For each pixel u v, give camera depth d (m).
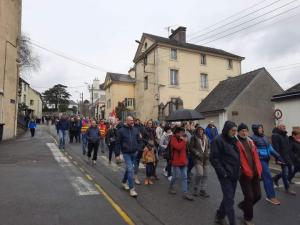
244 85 25.72
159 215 6.22
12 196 7.26
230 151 5.50
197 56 39.09
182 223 5.75
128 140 7.77
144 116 39.75
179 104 35.66
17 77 25.83
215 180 9.96
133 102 45.59
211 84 39.62
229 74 41.22
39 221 5.64
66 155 14.84
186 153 7.95
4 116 22.30
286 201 7.52
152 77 37.66
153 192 8.12
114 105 44.72
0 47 21.55
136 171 9.24
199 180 7.89
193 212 6.44
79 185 8.60
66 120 17.73
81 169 11.23
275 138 8.39
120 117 36.00
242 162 5.66
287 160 8.29
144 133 9.38
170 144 7.81
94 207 6.61
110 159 12.88
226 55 40.94
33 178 9.29
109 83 47.00
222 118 24.55
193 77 38.34
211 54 39.88
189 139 8.69
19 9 26.16
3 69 21.95
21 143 19.91
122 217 6.01
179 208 6.71
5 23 22.20
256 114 25.45
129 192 8.05
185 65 38.03
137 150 7.88
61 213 6.14
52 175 9.86
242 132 5.85
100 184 8.85
